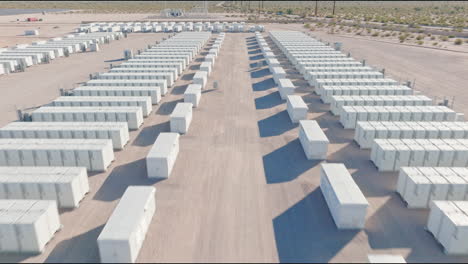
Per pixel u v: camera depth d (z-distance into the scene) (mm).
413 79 46125
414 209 18703
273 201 19469
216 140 27547
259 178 21844
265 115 33188
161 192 20312
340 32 97812
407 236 16734
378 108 29984
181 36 81375
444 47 70125
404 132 25078
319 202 19406
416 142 23109
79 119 29203
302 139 26266
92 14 169875
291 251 15734
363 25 106375
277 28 108688
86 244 16219
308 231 17062
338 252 15680
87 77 48188
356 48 70750
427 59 59062
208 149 25938
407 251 15773
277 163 23797
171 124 28500
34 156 22281
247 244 16156
